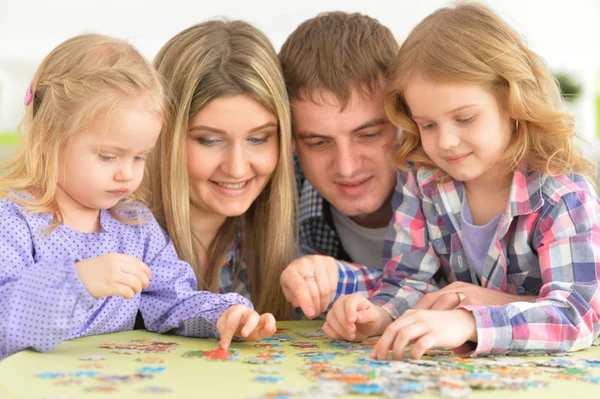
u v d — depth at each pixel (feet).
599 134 11.03
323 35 5.70
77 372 3.21
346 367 3.38
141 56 4.73
